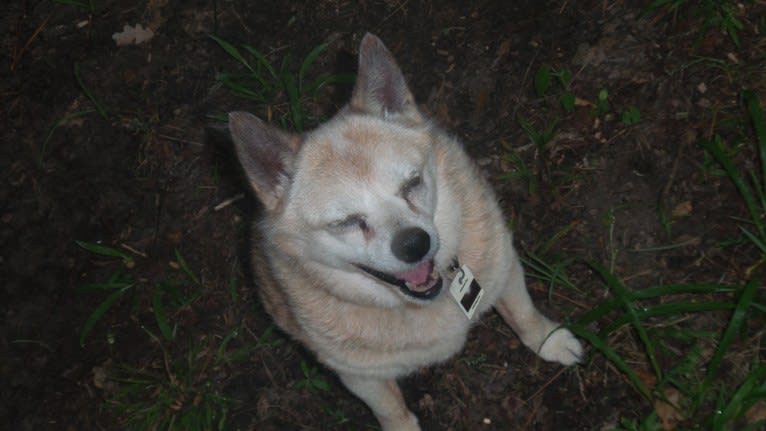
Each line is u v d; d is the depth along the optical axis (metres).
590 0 1.45
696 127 1.36
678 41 1.40
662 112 1.38
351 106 1.20
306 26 1.54
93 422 1.40
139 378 1.42
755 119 1.30
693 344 1.28
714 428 1.21
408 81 1.48
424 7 1.50
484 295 1.21
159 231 1.50
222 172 1.50
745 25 1.39
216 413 1.38
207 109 1.54
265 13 1.57
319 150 1.16
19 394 1.44
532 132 1.40
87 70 1.60
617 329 1.30
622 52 1.42
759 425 1.21
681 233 1.32
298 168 1.17
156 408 1.38
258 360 1.40
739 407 1.21
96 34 1.62
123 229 1.51
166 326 1.42
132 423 1.39
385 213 1.13
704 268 1.31
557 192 1.38
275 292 1.27
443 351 1.24
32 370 1.45
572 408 1.28
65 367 1.44
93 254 1.50
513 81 1.44
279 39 1.55
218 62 1.56
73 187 1.54
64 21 1.65
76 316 1.47
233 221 1.48
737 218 1.31
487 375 1.32
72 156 1.56
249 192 1.48
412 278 1.16
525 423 1.29
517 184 1.40
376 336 1.20
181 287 1.46
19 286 1.50
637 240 1.34
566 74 1.41
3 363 1.46
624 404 1.27
